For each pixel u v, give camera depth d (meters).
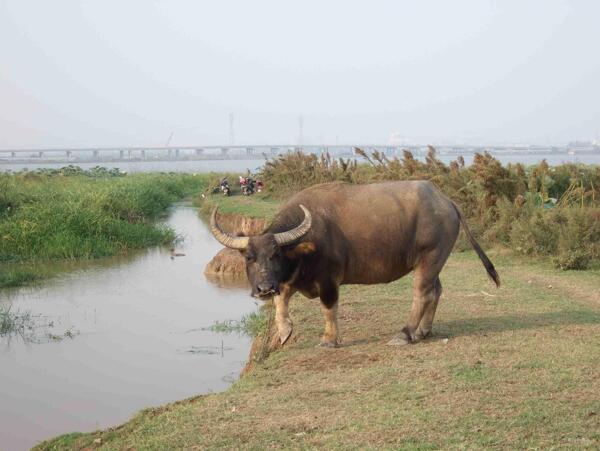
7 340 11.67
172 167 153.25
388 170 20.19
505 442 5.07
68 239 20.48
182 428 5.86
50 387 9.34
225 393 6.78
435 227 7.82
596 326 8.27
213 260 17.56
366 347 7.80
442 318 8.94
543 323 8.48
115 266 18.64
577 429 5.23
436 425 5.42
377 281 8.05
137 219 26.30
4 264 18.88
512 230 14.36
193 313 13.21
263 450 5.23
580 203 16.47
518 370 6.62
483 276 11.90
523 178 16.78
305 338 8.43
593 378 6.34
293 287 7.86
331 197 7.89
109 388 9.26
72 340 11.59
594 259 12.85
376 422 5.56
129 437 6.11
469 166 18.14
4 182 27.11
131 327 12.27
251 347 10.27
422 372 6.68
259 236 7.35
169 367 10.01
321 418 5.75
